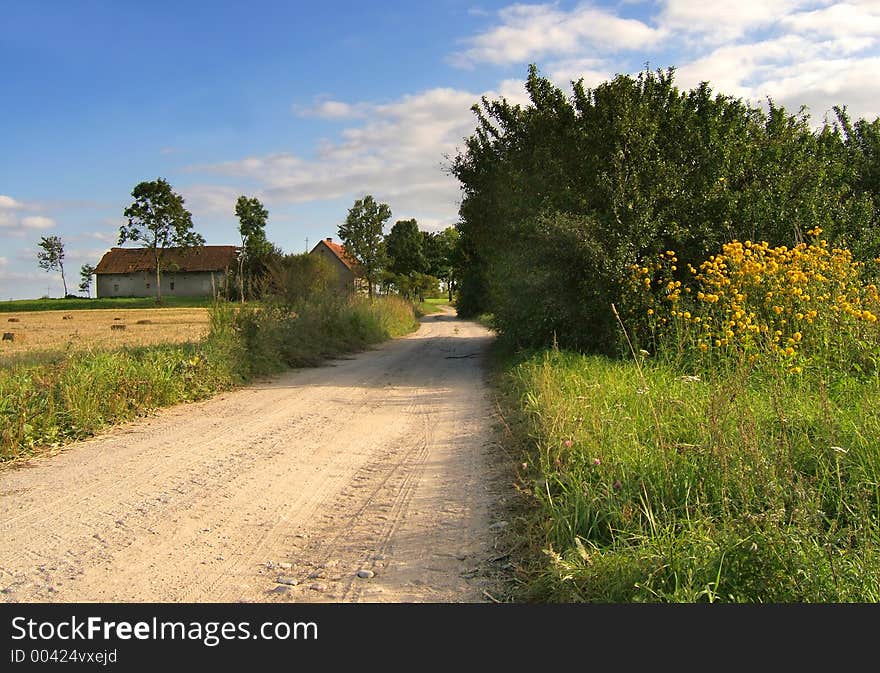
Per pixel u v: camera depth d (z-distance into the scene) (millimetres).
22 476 6738
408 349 24219
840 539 3568
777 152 14750
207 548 4824
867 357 7980
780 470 4461
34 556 4664
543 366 10719
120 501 5914
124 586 4207
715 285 10625
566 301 13586
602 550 4090
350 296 30328
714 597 3422
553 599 3766
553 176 15617
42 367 10508
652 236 13141
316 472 6902
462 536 4961
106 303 74875
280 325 18203
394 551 4727
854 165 16953
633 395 7453
